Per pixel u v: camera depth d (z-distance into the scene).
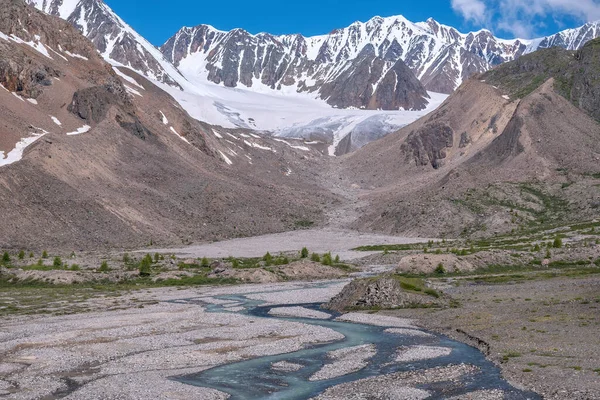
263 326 66.94
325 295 97.50
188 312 78.38
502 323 62.53
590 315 62.78
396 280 84.62
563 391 38.09
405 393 39.31
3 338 60.31
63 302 90.00
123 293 102.88
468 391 39.66
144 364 49.03
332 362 49.47
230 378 44.84
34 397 39.50
